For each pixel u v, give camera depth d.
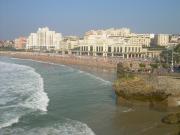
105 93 67.62
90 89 73.81
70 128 40.16
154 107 51.03
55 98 61.50
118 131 39.50
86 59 186.62
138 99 52.06
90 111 50.00
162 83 51.25
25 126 40.34
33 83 82.88
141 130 39.53
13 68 137.75
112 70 133.38
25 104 53.94
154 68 80.31
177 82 50.62
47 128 39.75
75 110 50.84
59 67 156.62
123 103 53.72
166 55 118.25
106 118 45.62
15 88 72.31
